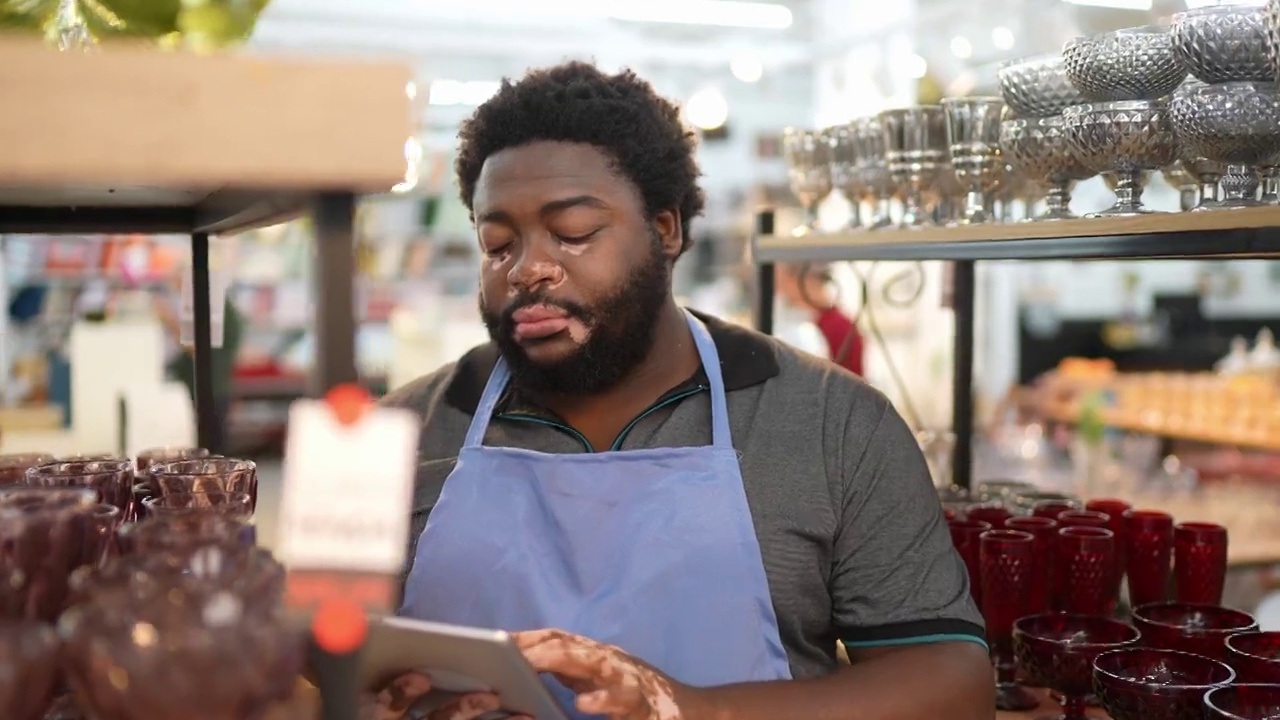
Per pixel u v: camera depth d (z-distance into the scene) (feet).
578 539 4.17
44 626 2.27
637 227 4.20
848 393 4.55
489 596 4.19
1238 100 3.84
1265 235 3.57
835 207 10.62
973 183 5.57
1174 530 5.49
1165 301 21.42
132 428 10.25
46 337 17.51
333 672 2.47
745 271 21.77
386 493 2.37
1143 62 4.40
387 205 20.13
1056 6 16.49
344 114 2.35
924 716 3.89
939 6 18.06
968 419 7.35
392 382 19.10
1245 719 3.54
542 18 19.30
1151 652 4.26
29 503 2.75
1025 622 4.82
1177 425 14.32
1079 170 4.83
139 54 2.22
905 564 4.32
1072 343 21.36
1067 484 12.03
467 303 20.17
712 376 4.51
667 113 4.51
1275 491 11.02
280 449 11.73
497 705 3.01
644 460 4.24
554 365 4.20
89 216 4.87
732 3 18.90
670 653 4.08
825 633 4.50
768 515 4.30
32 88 2.16
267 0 3.87
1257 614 6.50
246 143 2.29
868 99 19.08
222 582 2.27
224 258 5.35
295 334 19.98
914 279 12.34
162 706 2.08
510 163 4.13
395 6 18.29
